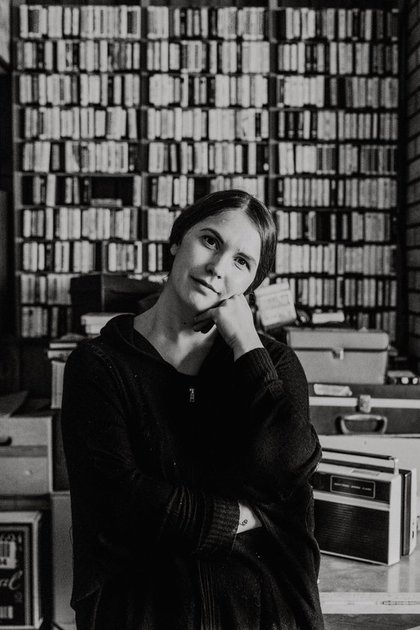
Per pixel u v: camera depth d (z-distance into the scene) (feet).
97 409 3.86
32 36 14.61
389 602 5.29
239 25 14.62
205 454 3.98
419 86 13.65
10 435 8.80
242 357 3.92
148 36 14.64
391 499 5.75
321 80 14.67
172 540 3.72
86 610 3.78
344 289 14.83
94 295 11.61
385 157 14.75
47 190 14.75
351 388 8.07
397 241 14.87
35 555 8.62
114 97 14.67
